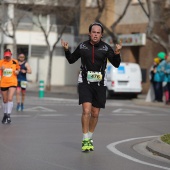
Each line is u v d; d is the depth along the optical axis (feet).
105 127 116.37
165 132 109.40
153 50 285.43
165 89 187.21
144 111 165.58
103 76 78.84
